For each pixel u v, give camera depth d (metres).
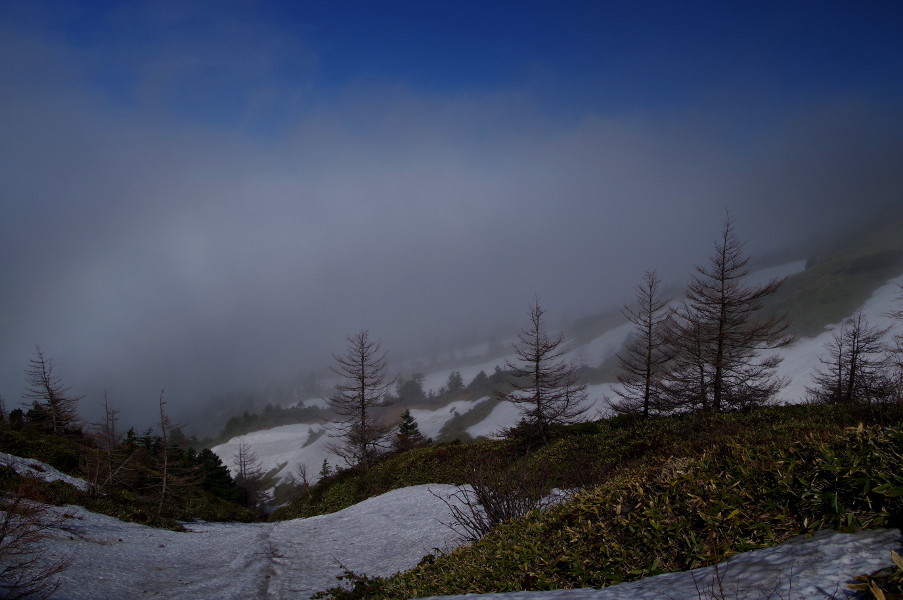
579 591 3.28
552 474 18.42
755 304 26.58
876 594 2.07
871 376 28.88
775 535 3.43
